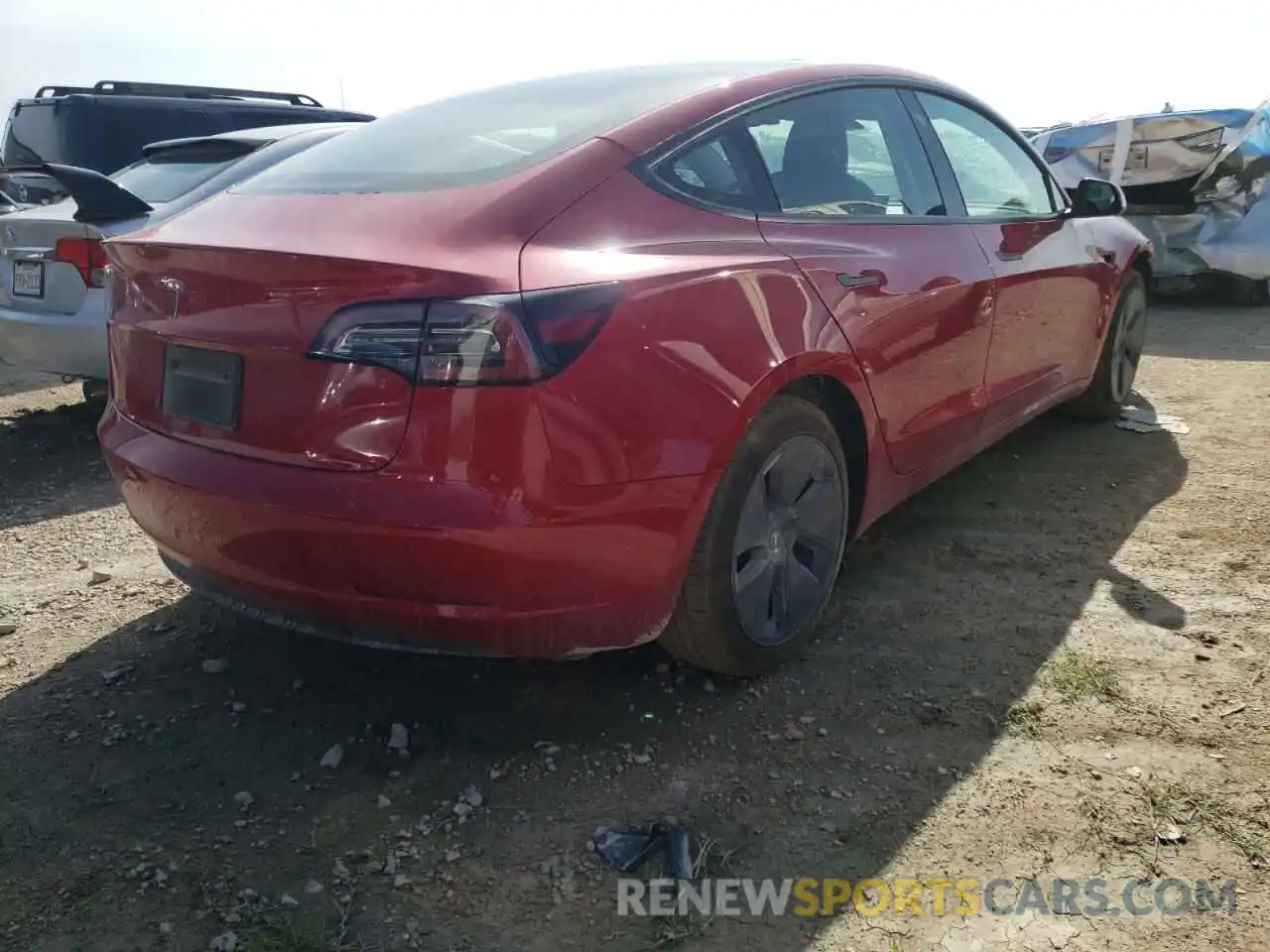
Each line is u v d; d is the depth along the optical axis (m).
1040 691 2.86
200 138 6.30
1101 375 5.12
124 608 3.45
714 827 2.36
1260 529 3.90
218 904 2.14
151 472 2.56
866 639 3.18
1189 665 2.97
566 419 2.23
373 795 2.50
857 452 3.17
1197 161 9.10
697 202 2.73
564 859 2.28
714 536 2.64
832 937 2.05
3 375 6.96
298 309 2.29
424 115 3.22
